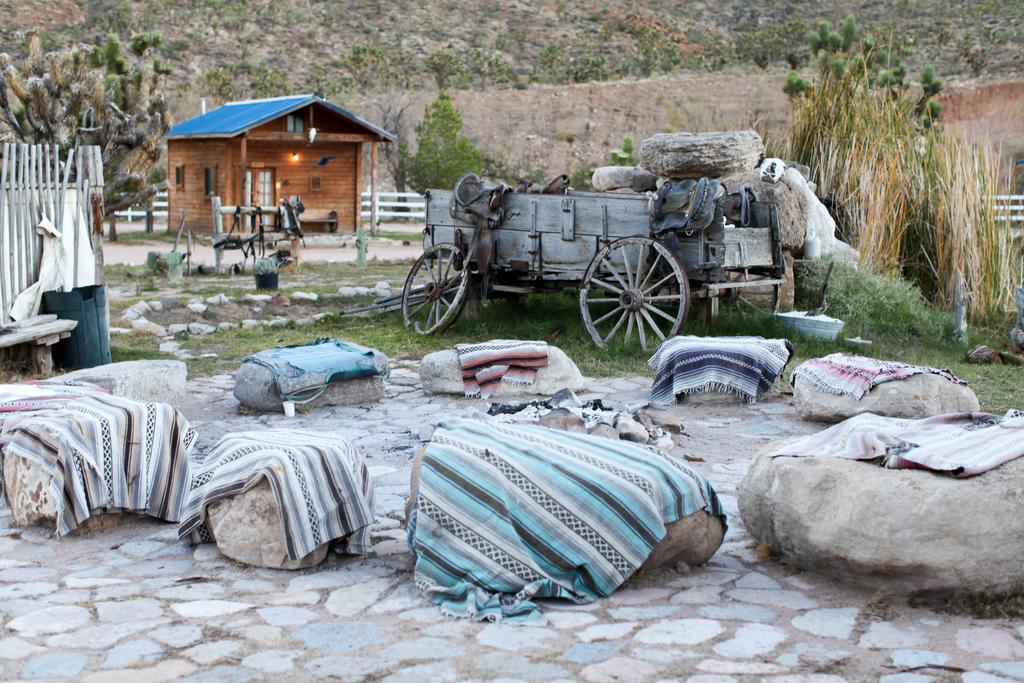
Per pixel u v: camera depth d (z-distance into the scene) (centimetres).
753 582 527
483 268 1352
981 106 4938
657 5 9338
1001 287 1545
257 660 435
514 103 5444
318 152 3133
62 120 2103
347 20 8425
